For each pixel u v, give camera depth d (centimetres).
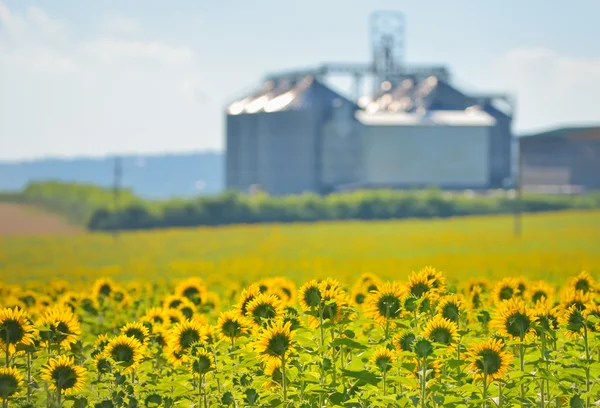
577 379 1106
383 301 1154
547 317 1148
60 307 1809
